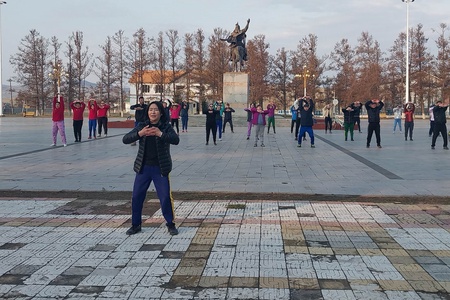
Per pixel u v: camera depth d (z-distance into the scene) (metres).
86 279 4.50
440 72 63.66
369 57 68.31
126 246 5.55
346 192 8.82
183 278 4.52
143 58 66.50
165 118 6.16
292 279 4.49
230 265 4.88
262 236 5.95
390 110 73.06
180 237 5.91
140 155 6.04
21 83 69.19
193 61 66.62
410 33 65.19
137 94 68.12
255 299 4.02
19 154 15.31
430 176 10.78
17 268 4.81
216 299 4.02
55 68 58.06
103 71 68.00
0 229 6.29
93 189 9.05
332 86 69.06
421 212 7.26
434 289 4.24
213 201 8.06
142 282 4.41
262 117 18.52
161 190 6.02
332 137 25.05
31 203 7.89
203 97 67.06
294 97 70.38
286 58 69.69
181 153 15.95
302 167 12.41
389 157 14.93
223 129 27.67
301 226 6.43
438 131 17.69
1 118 56.94
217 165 12.74
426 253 5.28
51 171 11.43
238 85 38.94
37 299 4.04
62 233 6.11
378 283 4.39
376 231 6.19
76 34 67.88
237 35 39.72
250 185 9.56
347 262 4.98
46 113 76.81
